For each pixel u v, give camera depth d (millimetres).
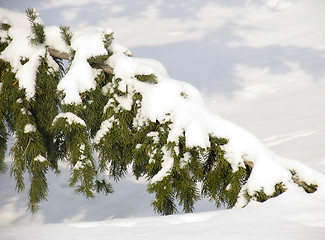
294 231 5418
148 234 5570
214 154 8062
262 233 5391
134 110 8461
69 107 8367
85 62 8508
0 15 8938
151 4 49156
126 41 38094
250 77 27859
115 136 8453
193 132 7672
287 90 25141
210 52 33656
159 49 35375
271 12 42625
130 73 8547
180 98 8203
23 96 8562
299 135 17766
